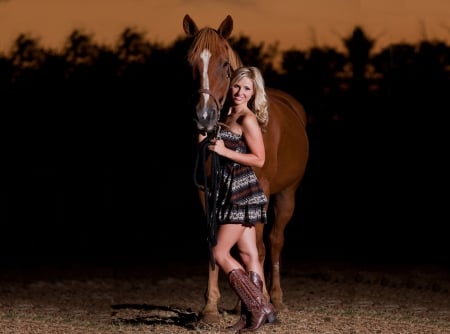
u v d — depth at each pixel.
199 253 11.01
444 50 13.24
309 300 7.02
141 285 8.00
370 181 13.58
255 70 4.97
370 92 13.55
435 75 13.27
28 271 9.02
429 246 11.64
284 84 13.71
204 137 5.36
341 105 13.64
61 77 14.04
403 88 13.42
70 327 5.61
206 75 5.30
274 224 6.65
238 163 4.79
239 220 4.72
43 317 6.00
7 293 7.36
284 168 6.40
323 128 13.71
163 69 13.82
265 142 5.87
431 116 13.30
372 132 13.57
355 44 13.55
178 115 14.02
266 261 6.59
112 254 10.78
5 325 5.66
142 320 5.84
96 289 7.70
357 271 9.11
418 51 13.37
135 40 13.84
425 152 13.32
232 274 4.78
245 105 4.95
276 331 5.40
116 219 13.98
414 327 5.68
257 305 4.79
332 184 13.73
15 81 14.03
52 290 7.59
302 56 13.66
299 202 13.73
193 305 6.73
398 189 13.44
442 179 13.20
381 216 13.46
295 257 10.59
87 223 13.64
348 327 5.64
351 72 13.59
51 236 12.47
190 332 5.33
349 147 13.66
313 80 13.65
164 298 7.15
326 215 13.69
